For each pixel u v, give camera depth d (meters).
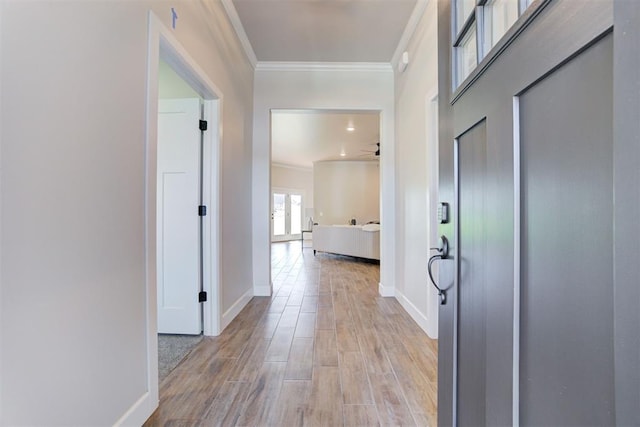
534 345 0.65
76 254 1.09
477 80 0.90
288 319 2.97
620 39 0.44
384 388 1.79
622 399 0.45
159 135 2.56
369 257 6.29
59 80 1.02
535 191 0.64
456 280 1.06
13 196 0.87
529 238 0.67
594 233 0.50
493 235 0.81
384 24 2.95
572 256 0.54
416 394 1.73
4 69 0.85
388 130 3.78
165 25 1.69
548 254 0.61
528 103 0.66
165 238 2.58
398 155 3.61
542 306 0.62
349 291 4.07
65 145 1.04
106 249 1.24
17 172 0.88
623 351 0.44
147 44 1.51
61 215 1.03
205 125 2.57
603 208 0.48
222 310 2.71
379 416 1.55
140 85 1.46
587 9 0.50
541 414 0.63
